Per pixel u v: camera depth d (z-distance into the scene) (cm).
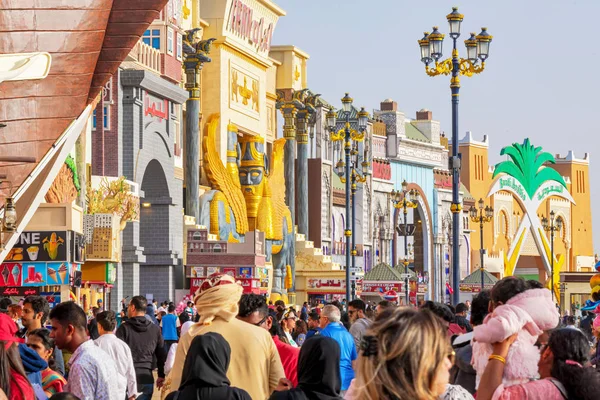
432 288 16112
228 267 8662
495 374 1145
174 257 8300
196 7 9631
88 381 1502
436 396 760
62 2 3362
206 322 1427
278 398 1194
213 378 1140
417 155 15750
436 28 4916
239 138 10412
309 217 12631
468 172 17825
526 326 1166
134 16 3522
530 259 19800
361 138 7212
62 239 4625
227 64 10125
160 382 2366
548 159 19200
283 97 12038
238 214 9762
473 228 17525
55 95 3525
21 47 3378
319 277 11556
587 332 2877
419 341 746
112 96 7419
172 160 8281
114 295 7206
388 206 15062
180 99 8294
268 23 11131
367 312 3228
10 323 1175
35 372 1477
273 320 2180
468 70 4859
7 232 3591
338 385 1200
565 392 1119
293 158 11625
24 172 3609
